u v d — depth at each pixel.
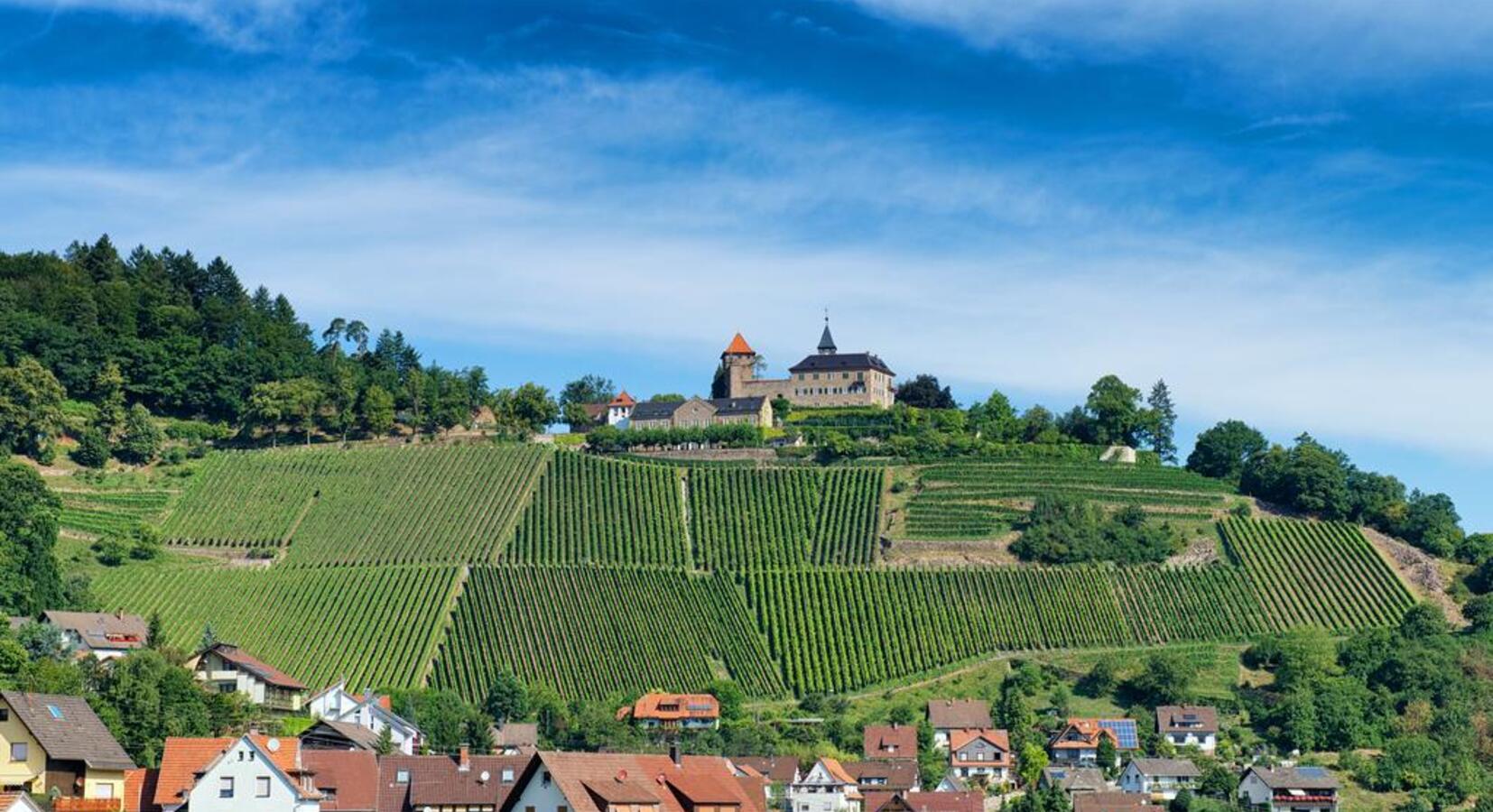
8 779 130.25
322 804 142.38
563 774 127.56
